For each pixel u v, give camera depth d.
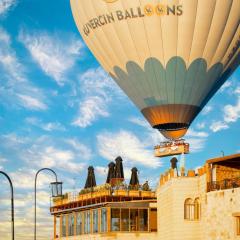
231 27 68.31
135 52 70.12
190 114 72.75
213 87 72.69
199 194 63.41
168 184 66.56
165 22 67.75
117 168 86.44
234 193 55.91
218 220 57.75
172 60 69.44
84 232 82.25
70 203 84.50
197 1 66.88
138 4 67.88
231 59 71.12
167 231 67.62
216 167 60.09
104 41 71.62
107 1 69.31
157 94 71.62
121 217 77.94
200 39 68.38
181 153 73.06
